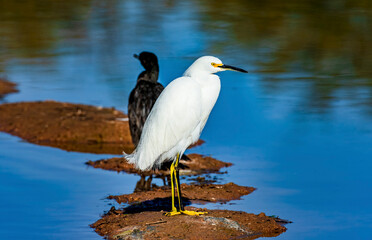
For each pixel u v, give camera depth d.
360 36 28.48
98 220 9.05
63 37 28.48
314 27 30.39
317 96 18.34
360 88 19.44
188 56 23.88
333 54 25.00
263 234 8.55
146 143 9.04
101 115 15.89
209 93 8.92
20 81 20.27
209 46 25.98
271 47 26.17
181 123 8.78
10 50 25.42
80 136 14.29
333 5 36.47
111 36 28.52
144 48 25.56
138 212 9.45
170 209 9.61
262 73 21.50
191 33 28.83
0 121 15.34
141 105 12.50
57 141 14.06
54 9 36.25
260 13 34.22
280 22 31.59
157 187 10.98
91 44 26.95
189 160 12.41
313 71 22.06
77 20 32.72
